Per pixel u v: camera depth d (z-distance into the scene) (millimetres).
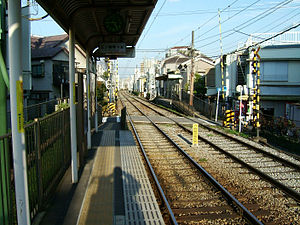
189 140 11922
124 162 7523
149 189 5562
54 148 5430
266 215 4809
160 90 52812
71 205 4723
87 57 9125
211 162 8219
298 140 11594
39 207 4375
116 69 27297
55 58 22125
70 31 5613
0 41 3588
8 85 3502
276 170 7578
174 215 4777
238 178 6715
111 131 12922
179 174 7031
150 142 11211
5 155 3307
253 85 16469
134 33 8242
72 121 5770
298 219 4672
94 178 6188
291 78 18359
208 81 28406
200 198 5508
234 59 20984
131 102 42812
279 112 18797
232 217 4707
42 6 4199
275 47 18188
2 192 3184
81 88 6977
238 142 11414
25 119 8992
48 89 22109
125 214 4438
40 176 4387
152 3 5504
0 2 3891
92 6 5387
